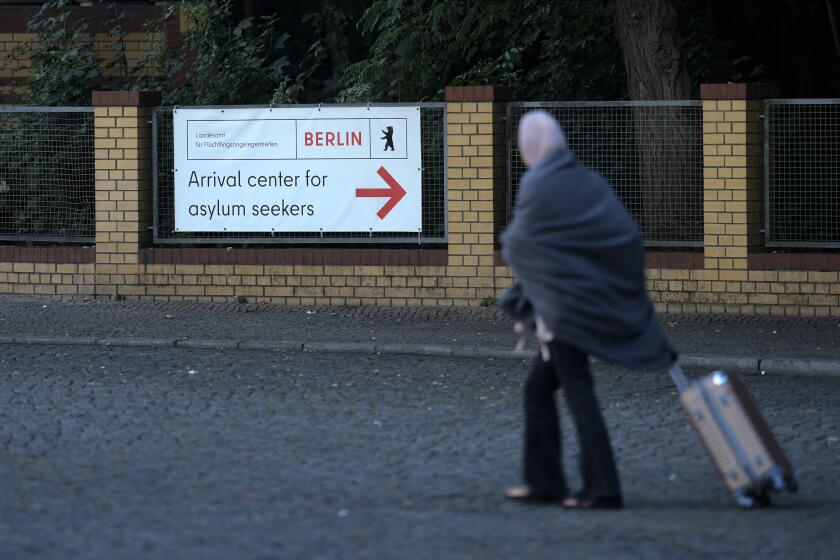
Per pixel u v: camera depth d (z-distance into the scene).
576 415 18.81
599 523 18.16
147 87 47.91
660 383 28.62
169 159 41.12
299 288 40.22
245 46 47.91
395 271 39.66
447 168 39.25
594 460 18.84
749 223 37.41
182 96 47.03
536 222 18.62
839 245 36.91
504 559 16.44
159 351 33.03
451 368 30.61
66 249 41.50
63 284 41.56
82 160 42.06
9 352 32.78
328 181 40.03
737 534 17.64
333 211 40.06
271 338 34.03
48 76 47.66
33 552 16.69
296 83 48.41
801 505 19.31
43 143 42.31
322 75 56.41
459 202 39.22
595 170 38.69
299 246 41.12
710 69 49.31
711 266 37.72
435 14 46.31
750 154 37.31
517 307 19.33
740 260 37.47
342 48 56.31
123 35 49.41
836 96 54.25
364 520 18.27
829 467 21.72
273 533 17.59
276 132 40.22
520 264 18.81
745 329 35.03
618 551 16.80
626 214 19.03
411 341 33.44
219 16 48.06
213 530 17.72
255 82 47.41
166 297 40.97
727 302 37.66
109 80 48.41
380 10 46.88
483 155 38.94
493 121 38.88
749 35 54.12
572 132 38.78
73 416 25.30
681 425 24.70
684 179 38.06
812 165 37.19
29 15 54.34
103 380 29.00
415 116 39.38
